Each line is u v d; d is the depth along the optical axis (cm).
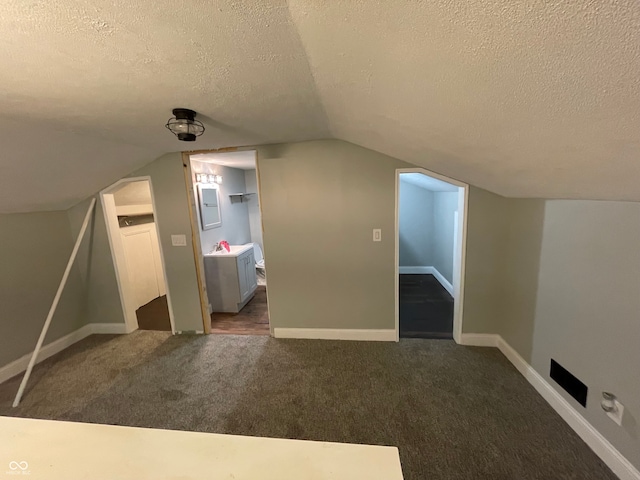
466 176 228
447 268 439
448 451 167
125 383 242
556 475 151
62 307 308
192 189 302
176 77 120
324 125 213
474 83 87
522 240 232
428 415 195
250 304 416
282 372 249
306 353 277
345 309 296
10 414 210
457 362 253
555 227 193
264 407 209
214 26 83
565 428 180
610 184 121
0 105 146
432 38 73
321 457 65
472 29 65
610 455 152
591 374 164
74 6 73
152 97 143
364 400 212
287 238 291
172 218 305
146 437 72
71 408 214
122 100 146
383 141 214
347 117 178
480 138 130
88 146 224
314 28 83
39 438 73
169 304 324
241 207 513
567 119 85
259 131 222
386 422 191
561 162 119
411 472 155
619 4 46
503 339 266
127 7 73
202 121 188
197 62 107
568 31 55
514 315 246
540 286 209
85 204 314
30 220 279
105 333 338
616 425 149
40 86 126
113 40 91
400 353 271
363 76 111
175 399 221
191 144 258
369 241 280
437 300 402
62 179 254
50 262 297
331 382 234
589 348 165
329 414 200
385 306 290
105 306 334
